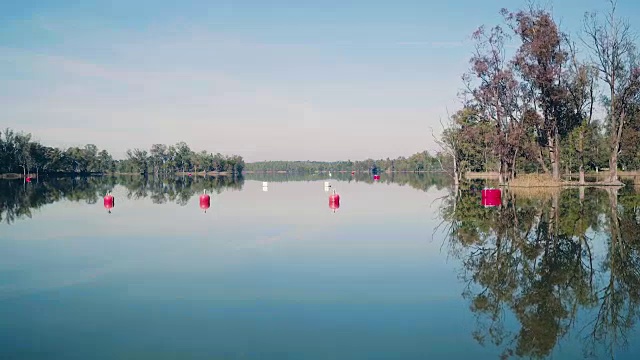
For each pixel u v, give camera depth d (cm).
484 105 5206
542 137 5159
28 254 1614
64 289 1178
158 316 966
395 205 3375
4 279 1281
